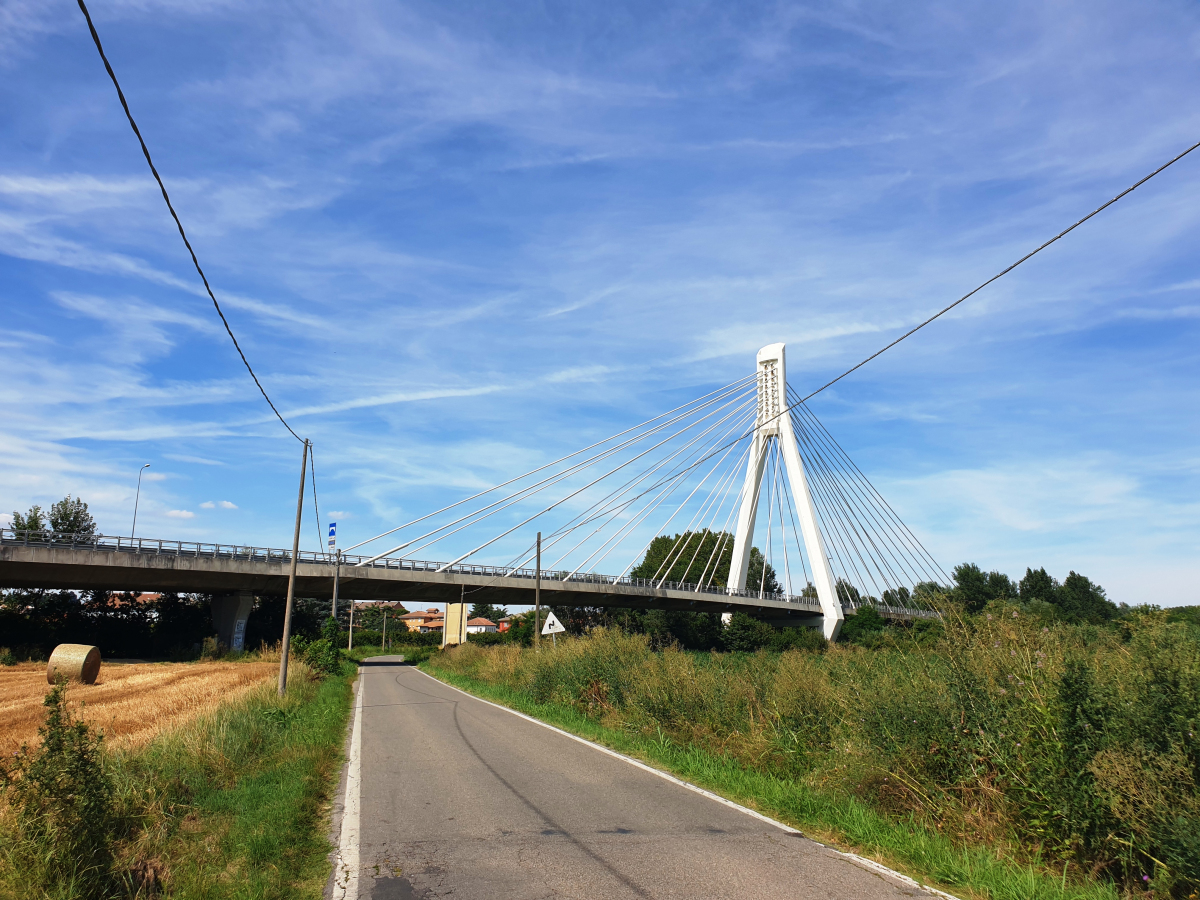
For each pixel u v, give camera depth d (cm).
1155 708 622
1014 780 707
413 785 967
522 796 893
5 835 570
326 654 3453
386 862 648
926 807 772
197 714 1424
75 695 2223
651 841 699
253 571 4528
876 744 876
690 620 7512
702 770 1014
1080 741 652
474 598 6319
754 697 1253
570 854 659
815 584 6006
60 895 523
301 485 2245
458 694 2473
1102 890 564
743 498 6606
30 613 4938
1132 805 588
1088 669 685
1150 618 720
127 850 623
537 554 3966
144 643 5269
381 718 1748
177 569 4238
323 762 1102
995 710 770
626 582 6322
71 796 599
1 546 3684
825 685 1171
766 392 6531
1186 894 555
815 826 757
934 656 922
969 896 561
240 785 912
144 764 869
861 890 567
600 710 1656
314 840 723
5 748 1277
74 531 5469
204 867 624
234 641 4950
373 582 5225
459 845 694
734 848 675
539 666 2131
